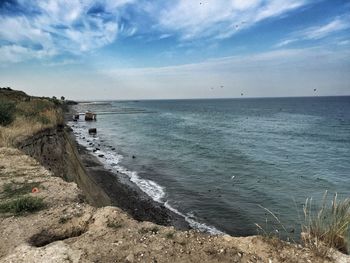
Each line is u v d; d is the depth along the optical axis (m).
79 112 109.31
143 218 14.52
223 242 3.96
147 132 53.03
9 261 3.39
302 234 3.95
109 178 21.28
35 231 4.27
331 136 46.66
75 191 6.03
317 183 21.08
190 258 3.53
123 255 3.56
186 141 41.78
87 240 3.93
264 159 29.42
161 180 21.78
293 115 95.06
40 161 12.84
